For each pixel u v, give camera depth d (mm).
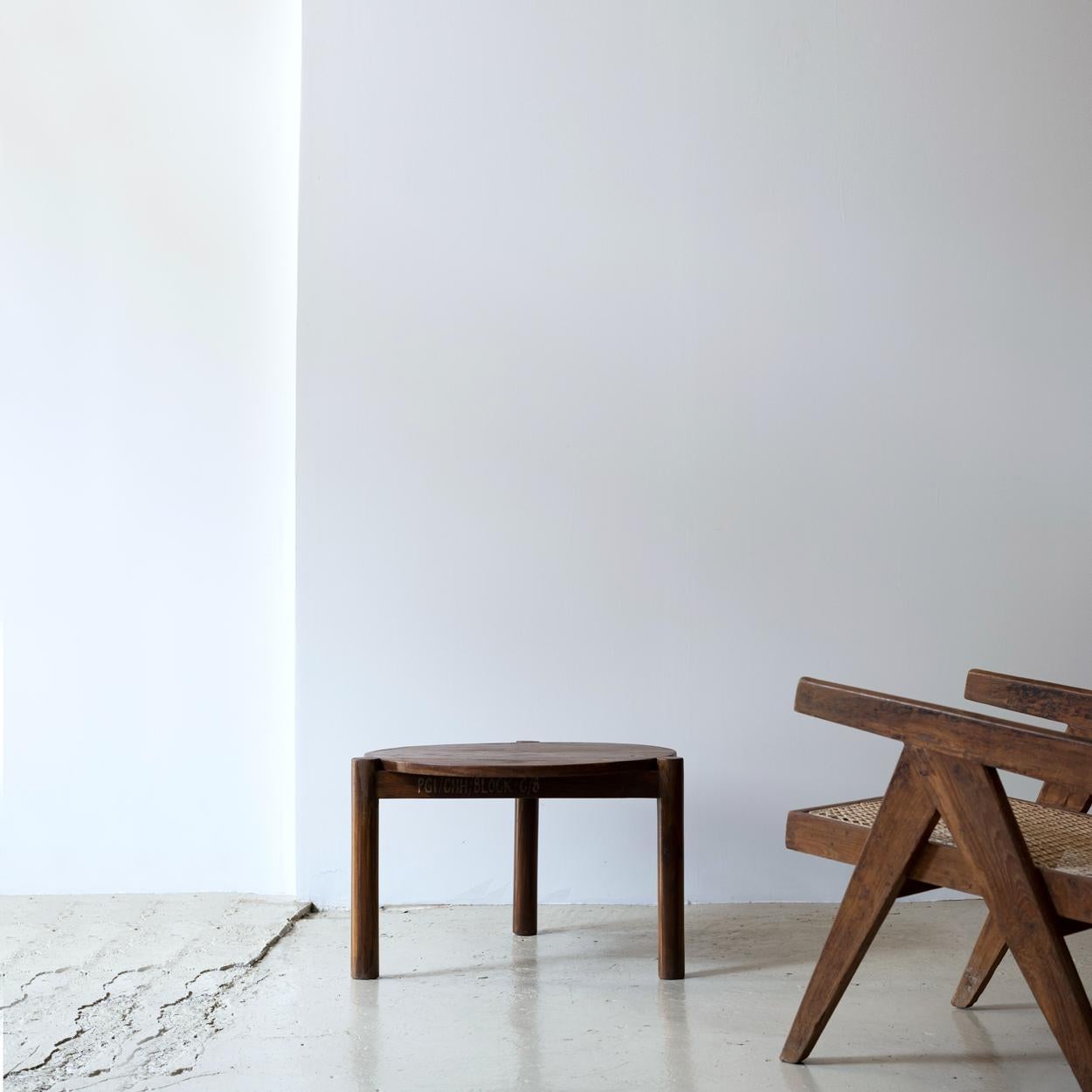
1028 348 2773
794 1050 1647
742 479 2730
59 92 2830
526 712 2691
